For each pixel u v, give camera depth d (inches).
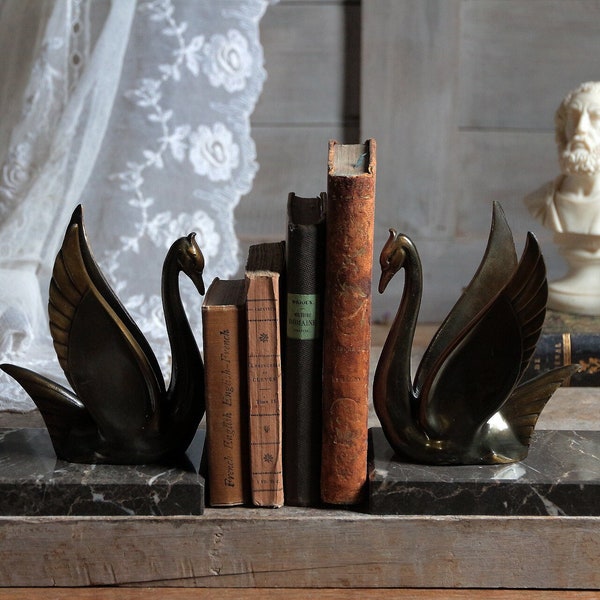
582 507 49.9
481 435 51.6
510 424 52.2
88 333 50.0
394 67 106.2
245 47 82.5
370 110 107.1
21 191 79.2
